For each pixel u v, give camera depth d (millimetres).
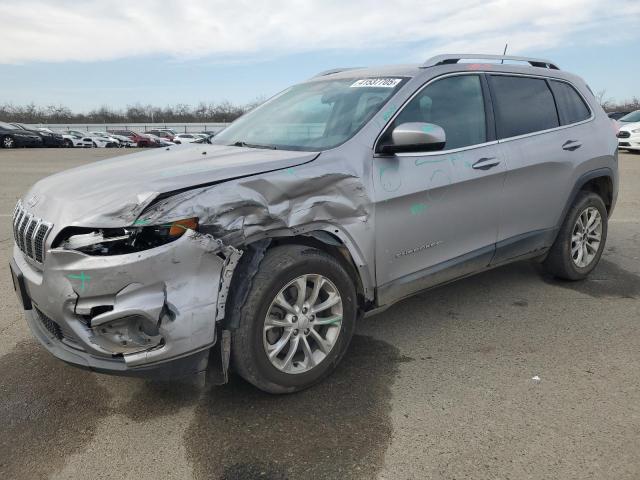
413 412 2852
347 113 3496
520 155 3986
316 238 2969
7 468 2459
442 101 3666
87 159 22047
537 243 4336
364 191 3080
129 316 2434
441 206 3494
